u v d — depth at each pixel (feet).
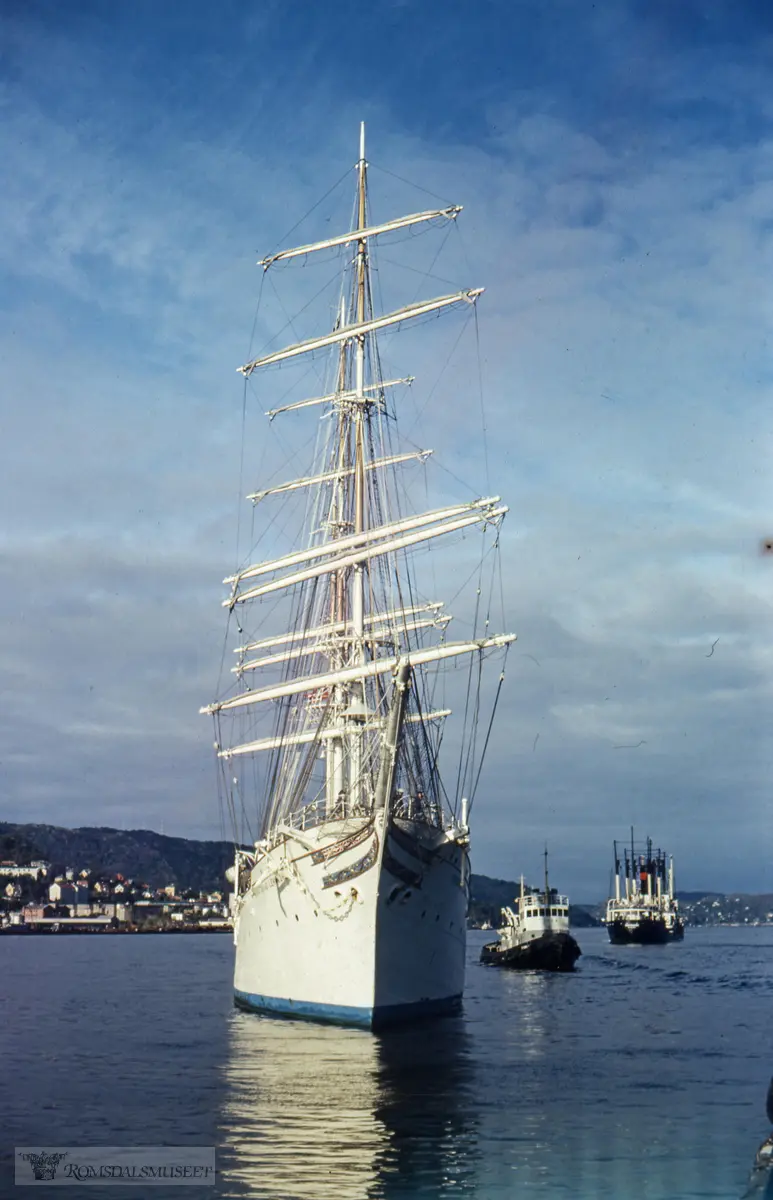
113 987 409.08
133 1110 146.82
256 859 256.11
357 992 204.23
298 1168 118.62
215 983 431.02
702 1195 108.78
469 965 528.22
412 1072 172.86
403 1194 109.81
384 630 264.52
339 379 294.25
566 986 377.71
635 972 463.01
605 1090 159.43
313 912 211.00
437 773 248.73
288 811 267.80
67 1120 141.49
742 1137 131.44
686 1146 126.93
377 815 198.70
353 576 275.18
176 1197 110.01
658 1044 211.82
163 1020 264.93
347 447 295.48
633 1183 112.68
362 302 285.02
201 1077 170.19
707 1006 297.53
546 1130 134.51
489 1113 143.43
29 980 461.37
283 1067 176.86
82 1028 250.16
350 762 245.65
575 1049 203.00
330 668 286.05
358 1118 140.67
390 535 270.67
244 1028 223.30
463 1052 194.49
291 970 221.05
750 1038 222.07
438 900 219.82
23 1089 163.73
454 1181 113.70
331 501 301.63
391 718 203.72
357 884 201.26
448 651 247.50
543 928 494.18
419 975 216.33
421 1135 131.75
